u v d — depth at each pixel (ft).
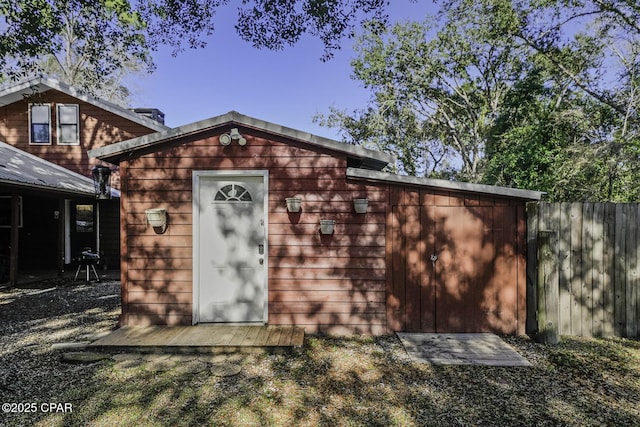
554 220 15.10
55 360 12.16
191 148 15.40
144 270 15.26
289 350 12.89
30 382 10.57
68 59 46.39
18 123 33.91
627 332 14.75
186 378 10.92
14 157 29.27
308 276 15.20
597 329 14.88
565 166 26.84
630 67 31.12
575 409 9.25
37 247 33.81
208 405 9.36
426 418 8.80
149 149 15.39
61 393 9.91
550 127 30.91
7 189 24.72
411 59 49.26
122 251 15.26
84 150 34.06
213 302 15.38
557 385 10.53
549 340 13.76
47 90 33.91
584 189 26.94
